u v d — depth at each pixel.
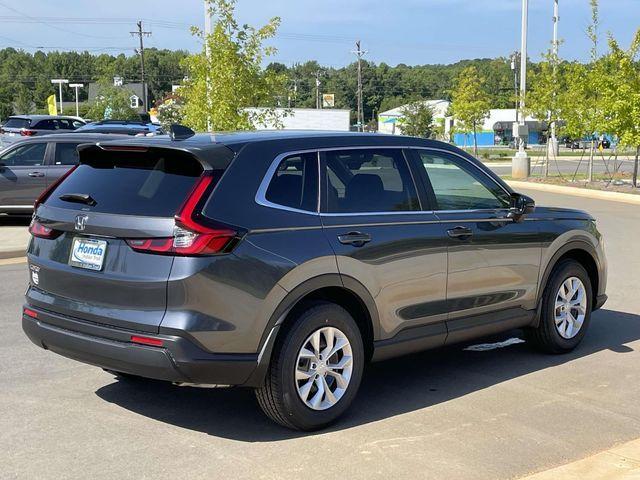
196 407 5.24
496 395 5.58
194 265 4.24
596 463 4.29
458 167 5.87
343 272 4.83
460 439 4.71
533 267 6.23
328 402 4.82
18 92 108.19
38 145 14.72
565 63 28.47
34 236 5.05
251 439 4.67
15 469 4.19
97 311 4.52
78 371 6.02
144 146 4.62
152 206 4.44
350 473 4.18
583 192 23.56
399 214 5.30
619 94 23.34
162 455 4.41
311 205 4.85
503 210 6.02
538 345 6.62
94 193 4.75
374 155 5.33
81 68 132.12
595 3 24.78
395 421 5.02
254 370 4.46
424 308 5.41
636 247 12.90
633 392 5.68
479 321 5.87
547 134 30.23
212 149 4.54
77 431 4.76
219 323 4.31
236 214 4.46
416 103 68.44
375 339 5.15
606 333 7.43
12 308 8.27
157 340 4.27
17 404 5.24
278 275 4.50
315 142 5.04
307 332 4.66
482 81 43.72
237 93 18.33
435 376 6.05
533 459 4.42
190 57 18.69
